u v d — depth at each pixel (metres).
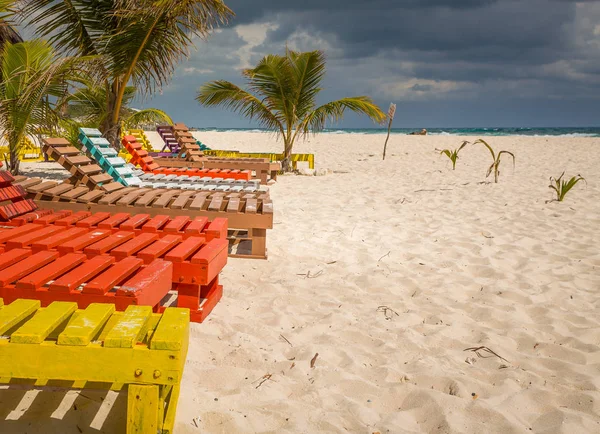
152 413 1.81
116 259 3.26
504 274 4.82
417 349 3.21
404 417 2.44
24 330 1.83
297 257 5.25
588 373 2.92
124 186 6.07
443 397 2.57
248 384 2.70
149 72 10.64
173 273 3.28
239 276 4.57
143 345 1.84
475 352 3.19
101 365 1.79
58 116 10.64
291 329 3.47
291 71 13.18
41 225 3.84
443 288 4.39
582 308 4.01
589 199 9.02
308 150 23.05
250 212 4.99
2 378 1.81
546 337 3.46
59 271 2.88
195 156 11.24
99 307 2.10
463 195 9.46
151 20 9.53
